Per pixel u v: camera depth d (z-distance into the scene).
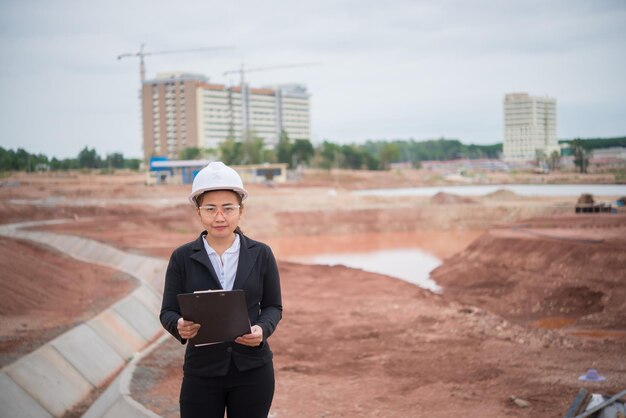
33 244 30.42
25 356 10.34
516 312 24.28
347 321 17.08
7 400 8.88
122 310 15.25
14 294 16.66
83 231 49.94
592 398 7.78
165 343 13.20
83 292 19.06
